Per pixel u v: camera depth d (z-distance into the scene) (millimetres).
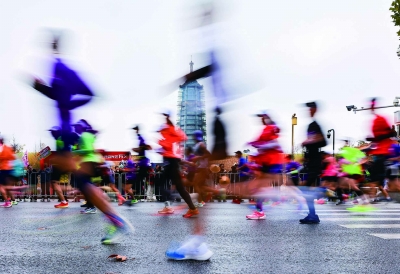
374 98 9984
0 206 11180
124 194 14391
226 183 8891
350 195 14000
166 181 13047
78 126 6684
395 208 10977
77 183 4934
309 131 7781
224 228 6754
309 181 7684
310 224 7414
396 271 3891
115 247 4930
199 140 4953
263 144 7855
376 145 10023
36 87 4707
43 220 7656
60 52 4766
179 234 5984
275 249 4926
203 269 3859
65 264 4020
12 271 3727
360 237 5910
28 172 13812
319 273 3783
